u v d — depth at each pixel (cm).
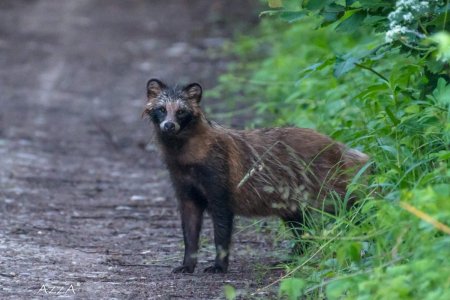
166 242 1319
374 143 1162
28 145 2080
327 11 1122
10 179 1720
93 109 2558
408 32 1022
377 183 1026
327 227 1078
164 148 1164
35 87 2831
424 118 1066
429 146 1067
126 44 3400
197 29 3547
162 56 3206
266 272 1114
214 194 1153
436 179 955
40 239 1302
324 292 941
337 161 1178
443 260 820
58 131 2277
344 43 1948
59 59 3206
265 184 1162
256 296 994
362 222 989
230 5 3800
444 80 1038
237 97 2245
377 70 1416
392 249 875
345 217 1061
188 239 1158
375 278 825
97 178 1795
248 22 3534
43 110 2522
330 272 942
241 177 1160
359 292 836
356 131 1259
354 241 921
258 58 2825
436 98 1030
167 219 1478
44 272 1104
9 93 2733
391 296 782
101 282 1067
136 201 1606
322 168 1175
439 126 1052
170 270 1149
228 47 3050
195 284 1070
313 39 2159
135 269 1148
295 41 2445
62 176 1797
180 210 1176
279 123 1666
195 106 1159
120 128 2322
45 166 1877
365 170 1124
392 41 1048
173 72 2969
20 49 3331
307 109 1639
